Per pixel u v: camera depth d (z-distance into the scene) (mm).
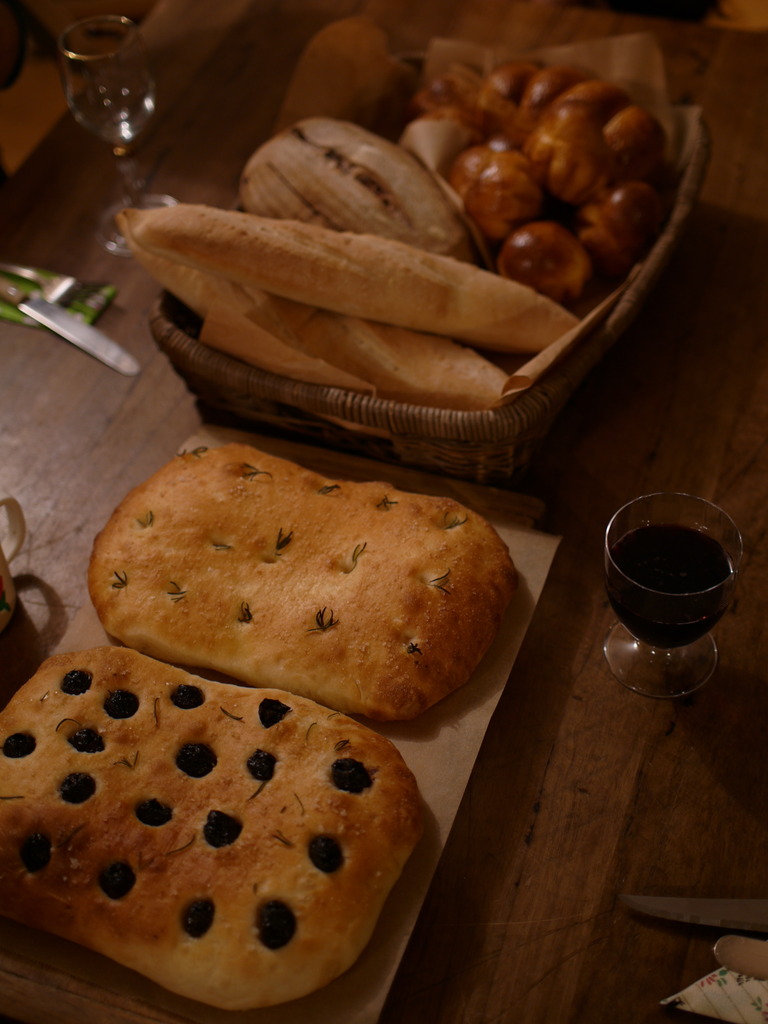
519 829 652
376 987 581
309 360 777
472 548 713
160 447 860
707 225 995
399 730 666
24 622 758
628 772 671
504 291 821
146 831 603
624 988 599
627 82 977
